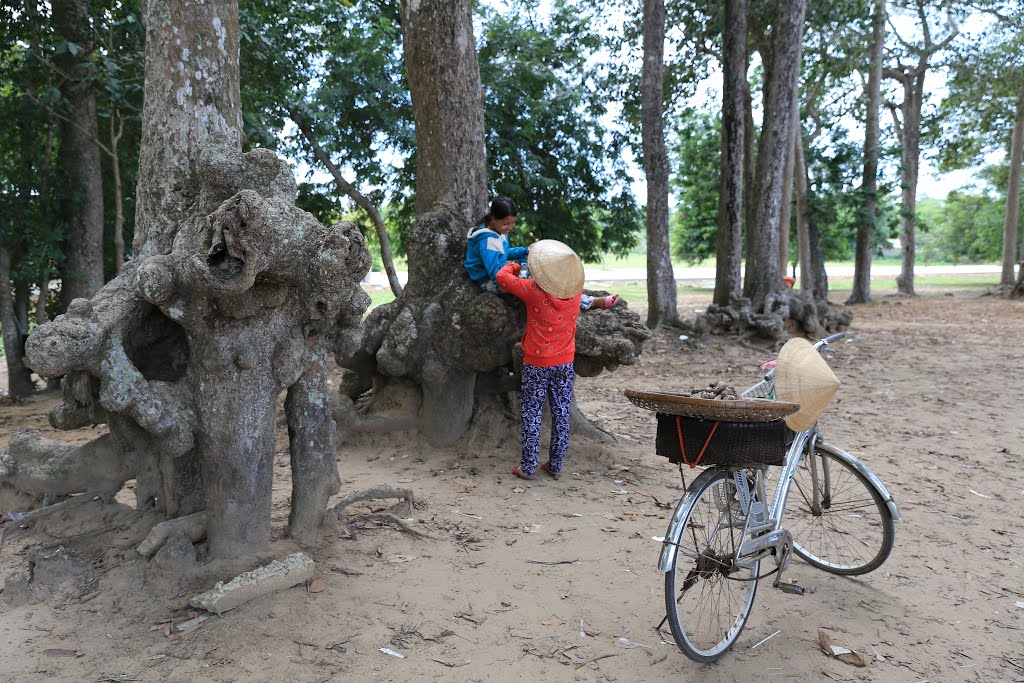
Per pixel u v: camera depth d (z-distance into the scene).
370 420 5.82
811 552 4.12
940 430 7.33
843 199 21.89
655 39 14.41
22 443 3.72
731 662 2.97
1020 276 26.08
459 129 6.05
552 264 4.75
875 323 18.78
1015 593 3.66
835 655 3.03
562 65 16.23
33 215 10.24
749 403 2.80
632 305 24.30
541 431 6.04
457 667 2.81
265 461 3.41
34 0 9.05
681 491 5.12
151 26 3.88
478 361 5.61
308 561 3.40
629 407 8.61
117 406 2.99
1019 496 5.19
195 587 3.21
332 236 3.12
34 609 3.12
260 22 10.09
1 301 9.84
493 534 4.13
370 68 13.08
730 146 15.36
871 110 23.31
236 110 4.19
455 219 5.86
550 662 2.89
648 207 15.13
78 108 10.02
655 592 3.50
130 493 4.79
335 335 3.68
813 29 19.81
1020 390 9.52
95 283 10.53
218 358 3.22
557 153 15.68
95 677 2.67
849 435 7.13
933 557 4.09
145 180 3.87
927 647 3.13
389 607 3.23
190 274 2.84
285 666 2.76
